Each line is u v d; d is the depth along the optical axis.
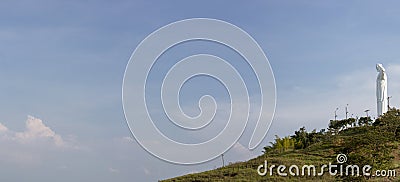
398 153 66.62
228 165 71.81
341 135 88.25
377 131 60.00
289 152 79.88
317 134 91.62
